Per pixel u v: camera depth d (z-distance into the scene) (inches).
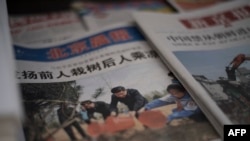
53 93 15.5
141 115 14.1
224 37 18.5
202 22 20.0
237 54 17.0
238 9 21.0
